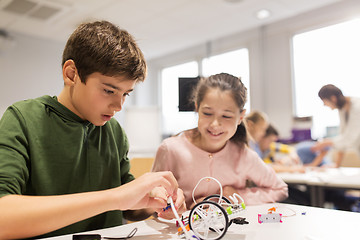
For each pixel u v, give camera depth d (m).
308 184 1.84
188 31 4.11
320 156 2.69
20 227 0.51
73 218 0.54
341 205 2.37
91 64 0.64
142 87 5.41
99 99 0.66
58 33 4.02
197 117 0.94
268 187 0.98
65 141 0.76
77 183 0.78
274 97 4.04
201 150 0.94
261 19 3.77
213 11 3.49
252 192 0.94
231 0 3.22
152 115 3.89
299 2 3.33
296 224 0.68
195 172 0.93
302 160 2.77
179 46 4.80
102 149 0.85
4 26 3.78
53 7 3.24
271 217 0.70
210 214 0.61
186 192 0.92
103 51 0.64
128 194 0.58
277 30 4.00
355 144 2.45
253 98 4.20
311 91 3.80
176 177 0.94
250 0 3.23
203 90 0.91
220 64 4.55
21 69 4.07
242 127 0.97
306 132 2.75
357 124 2.43
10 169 0.60
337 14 3.52
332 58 3.66
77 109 0.75
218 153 0.94
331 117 3.46
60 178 0.75
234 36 4.37
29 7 3.23
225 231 0.58
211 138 0.92
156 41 4.52
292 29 3.92
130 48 0.68
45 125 0.74
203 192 0.92
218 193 0.93
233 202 0.76
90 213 0.55
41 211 0.52
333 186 1.74
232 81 0.91
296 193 2.12
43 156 0.72
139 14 3.50
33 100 0.76
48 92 4.26
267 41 4.11
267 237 0.60
